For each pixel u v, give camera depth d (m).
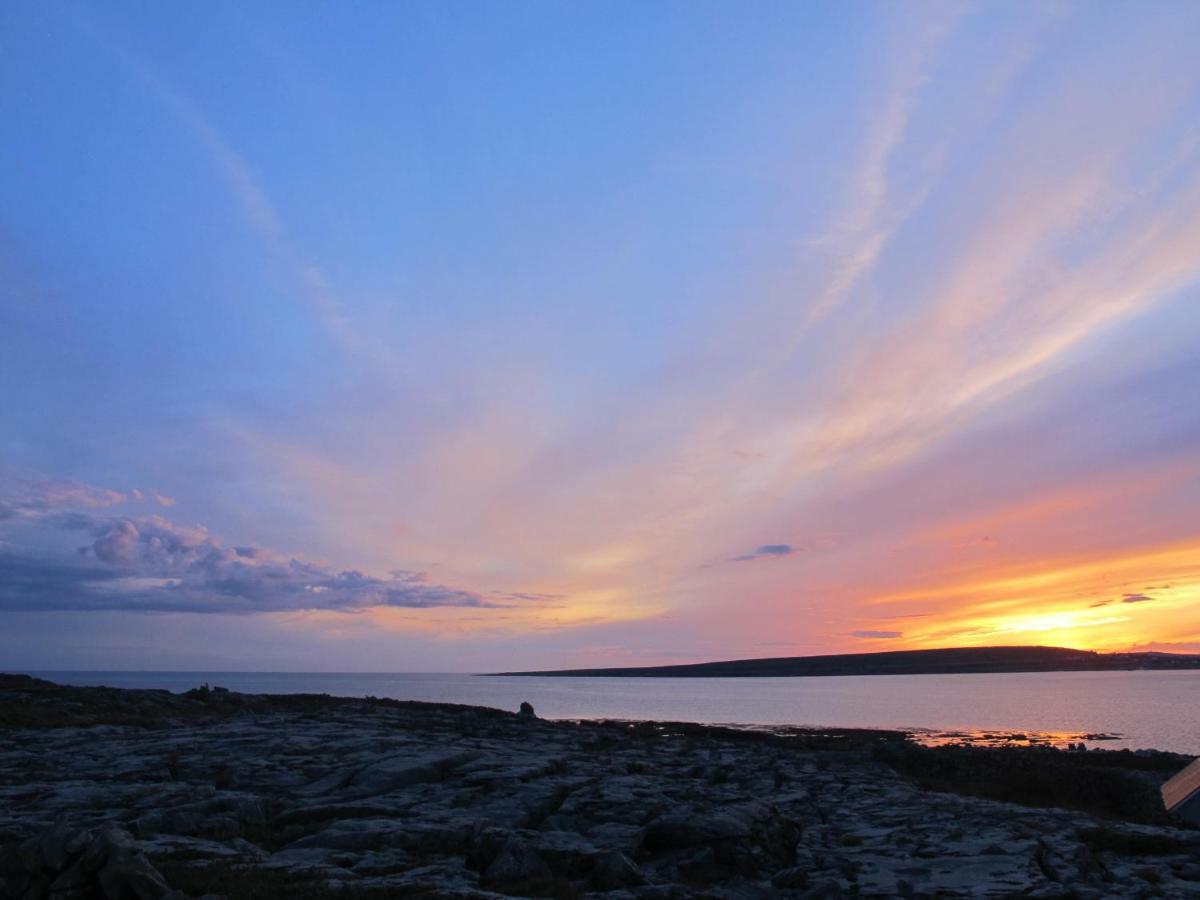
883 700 167.88
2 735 42.03
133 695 61.59
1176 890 18.77
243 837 21.95
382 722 53.47
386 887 15.88
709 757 45.53
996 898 17.88
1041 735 85.31
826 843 24.30
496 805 25.88
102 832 15.60
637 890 17.44
